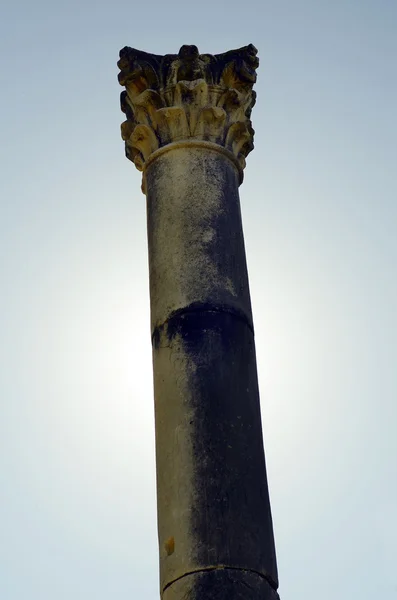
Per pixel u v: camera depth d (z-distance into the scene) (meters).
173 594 9.63
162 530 10.12
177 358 10.91
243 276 11.74
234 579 9.55
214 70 13.16
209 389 10.61
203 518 9.88
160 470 10.45
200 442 10.29
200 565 9.62
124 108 13.61
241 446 10.36
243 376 10.89
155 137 12.80
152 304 11.60
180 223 11.85
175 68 12.98
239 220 12.27
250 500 10.06
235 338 11.09
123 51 13.38
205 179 12.27
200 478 10.09
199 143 12.57
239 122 13.03
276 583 9.91
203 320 11.10
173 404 10.64
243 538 9.80
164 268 11.62
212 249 11.65
